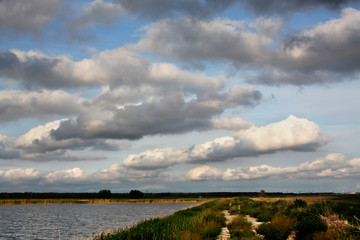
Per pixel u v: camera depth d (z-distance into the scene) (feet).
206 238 50.11
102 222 159.43
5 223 164.96
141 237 48.80
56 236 106.63
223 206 174.50
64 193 640.58
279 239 45.83
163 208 338.75
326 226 41.96
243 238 46.88
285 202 109.19
